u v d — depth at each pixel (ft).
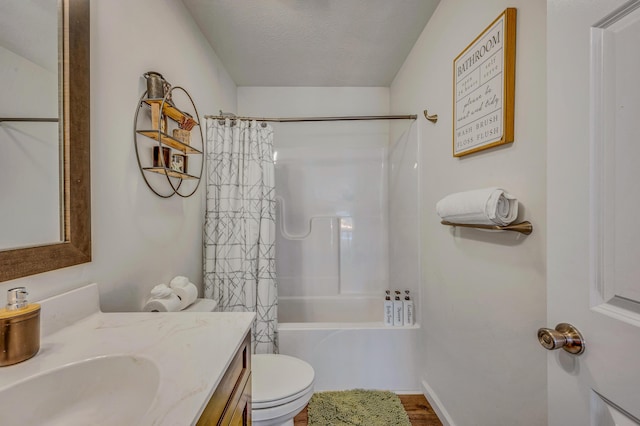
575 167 1.75
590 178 1.64
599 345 1.58
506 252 3.14
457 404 4.28
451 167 4.45
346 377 5.71
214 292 5.46
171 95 4.29
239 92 8.28
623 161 1.47
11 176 2.12
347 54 6.58
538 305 2.68
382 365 5.72
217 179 5.58
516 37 2.95
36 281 2.28
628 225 1.45
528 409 2.82
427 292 5.46
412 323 5.96
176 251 4.52
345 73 7.55
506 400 3.15
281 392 3.50
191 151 4.72
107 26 3.04
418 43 5.94
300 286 8.34
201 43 5.57
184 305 3.92
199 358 1.95
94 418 1.83
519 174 2.91
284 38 5.90
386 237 8.39
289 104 8.35
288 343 5.70
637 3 1.40
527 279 2.82
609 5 1.53
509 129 3.01
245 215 5.67
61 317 2.40
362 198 8.46
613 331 1.50
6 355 1.81
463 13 4.06
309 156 8.46
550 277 1.95
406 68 6.79
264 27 5.51
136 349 2.07
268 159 5.80
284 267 8.35
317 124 8.43
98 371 1.95
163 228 4.14
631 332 1.41
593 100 1.63
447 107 4.60
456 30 4.28
